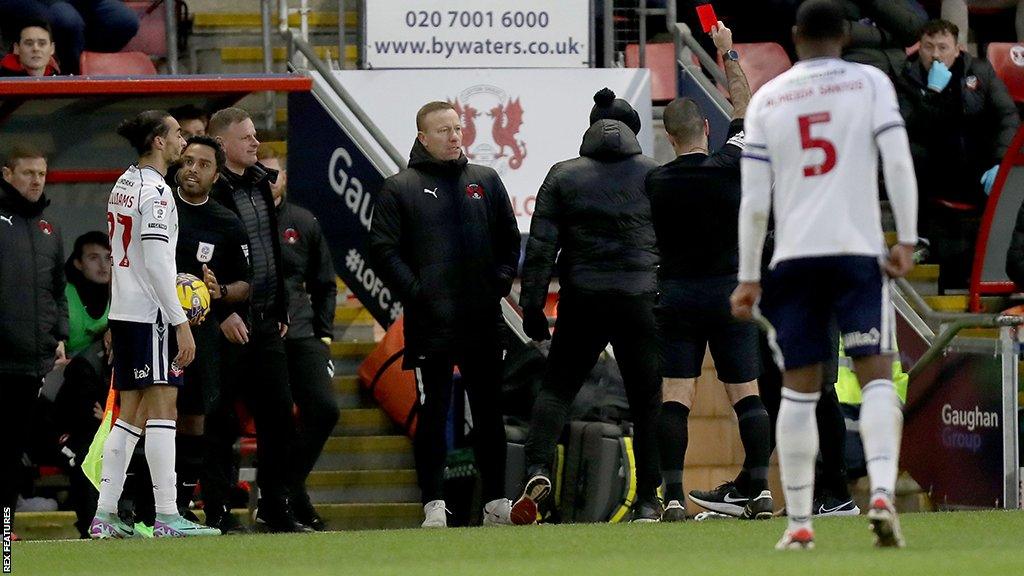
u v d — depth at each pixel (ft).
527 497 105.19
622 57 152.25
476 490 118.11
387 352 128.26
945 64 148.66
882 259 67.36
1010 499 114.01
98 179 128.57
